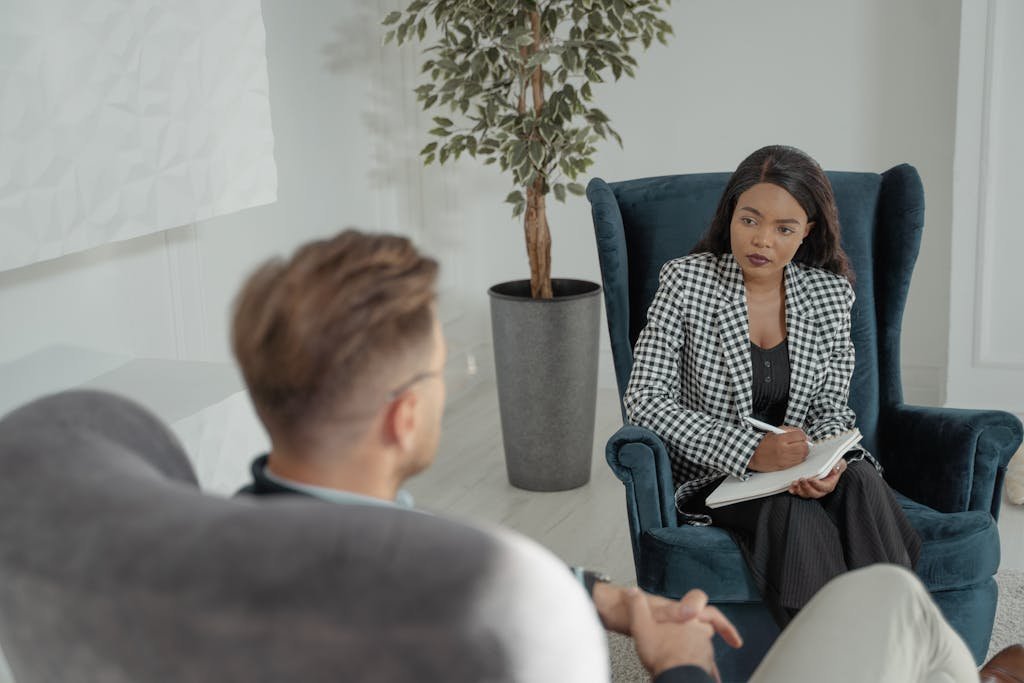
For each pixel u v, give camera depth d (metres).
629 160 4.22
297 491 0.88
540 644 0.61
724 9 3.99
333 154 3.63
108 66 2.21
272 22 3.29
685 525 2.16
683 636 1.18
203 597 0.61
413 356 0.86
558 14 3.26
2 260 2.01
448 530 0.63
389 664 0.60
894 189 2.51
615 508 3.27
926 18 3.79
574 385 3.34
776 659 1.22
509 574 0.61
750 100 4.04
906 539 2.05
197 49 2.45
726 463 2.14
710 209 2.54
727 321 2.26
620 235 2.47
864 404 2.45
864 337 2.46
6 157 1.99
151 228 2.37
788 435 2.12
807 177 2.17
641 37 3.34
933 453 2.27
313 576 0.60
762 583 2.01
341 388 0.84
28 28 2.01
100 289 2.62
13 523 0.70
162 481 0.73
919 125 3.88
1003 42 3.44
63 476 0.73
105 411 0.87
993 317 3.63
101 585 0.64
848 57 3.90
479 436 3.91
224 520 0.64
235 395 2.47
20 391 2.26
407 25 3.34
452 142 3.40
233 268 3.14
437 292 0.90
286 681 0.62
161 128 2.36
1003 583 2.68
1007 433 2.20
